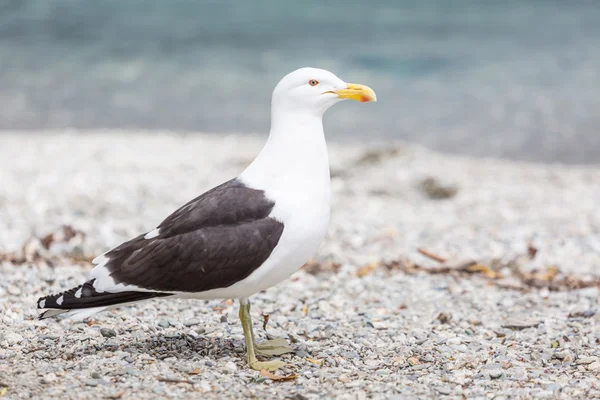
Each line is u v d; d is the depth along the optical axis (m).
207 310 8.88
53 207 14.25
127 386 6.48
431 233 13.69
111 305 6.75
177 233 6.76
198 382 6.64
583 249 12.70
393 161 19.09
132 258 6.73
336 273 10.91
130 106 29.64
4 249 11.34
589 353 7.78
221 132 26.38
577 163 23.36
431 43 39.81
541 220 14.93
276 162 7.04
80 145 21.20
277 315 8.88
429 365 7.36
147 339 7.75
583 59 36.03
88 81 33.16
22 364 6.91
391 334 8.29
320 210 6.98
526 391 6.68
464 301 9.73
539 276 11.02
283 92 7.11
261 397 6.41
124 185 16.30
